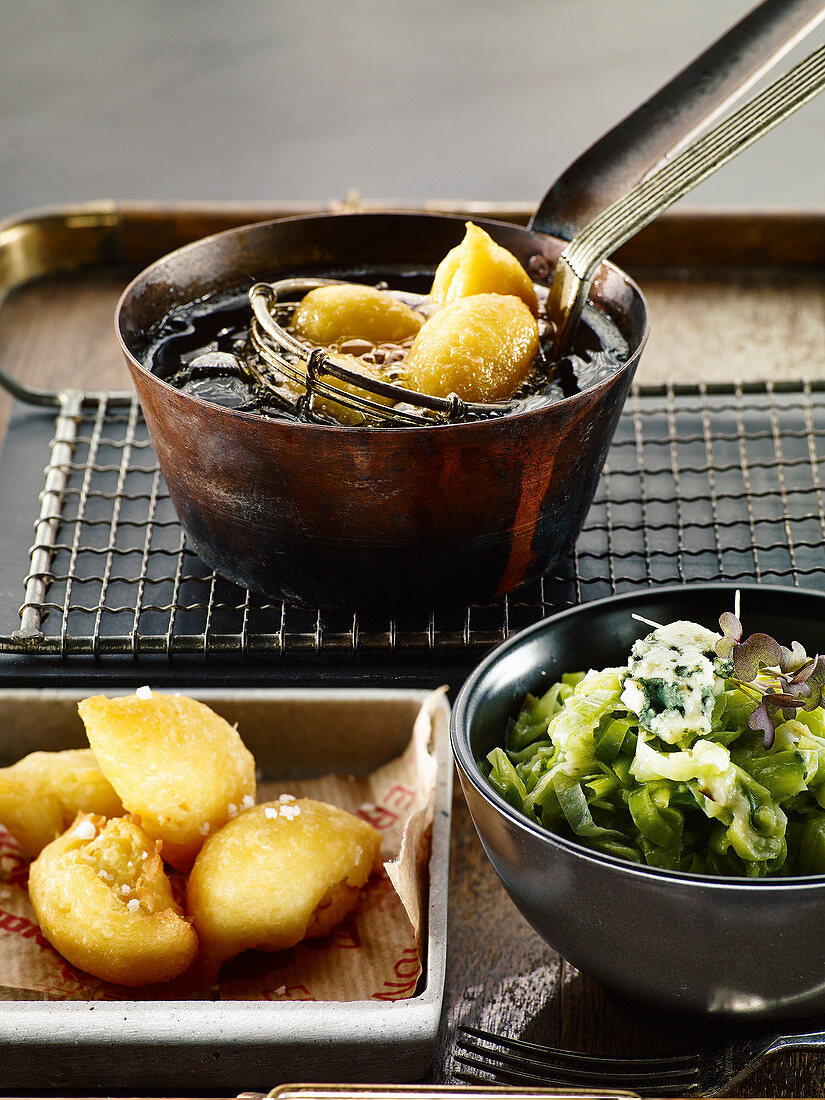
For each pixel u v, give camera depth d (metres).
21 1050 0.58
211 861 0.62
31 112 1.89
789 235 0.97
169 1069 0.59
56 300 0.97
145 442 0.80
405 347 0.71
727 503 0.77
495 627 0.69
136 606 0.71
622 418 0.83
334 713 0.68
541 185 1.70
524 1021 0.61
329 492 0.65
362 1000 0.59
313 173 1.74
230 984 0.62
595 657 0.63
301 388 0.67
